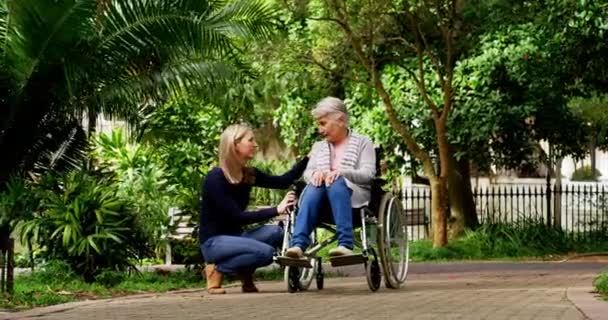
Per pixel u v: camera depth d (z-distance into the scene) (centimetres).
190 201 1505
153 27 1550
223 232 1149
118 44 1544
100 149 1697
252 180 1148
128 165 1568
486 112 2123
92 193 1352
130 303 1003
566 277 1466
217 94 1648
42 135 1592
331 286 1252
